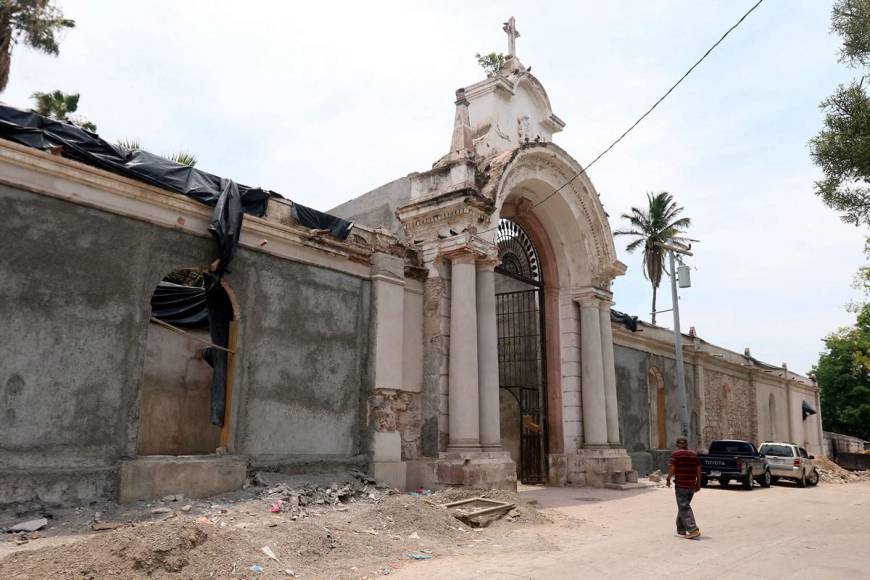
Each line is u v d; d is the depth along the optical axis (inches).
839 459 1536.7
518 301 853.2
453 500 466.3
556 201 760.3
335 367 517.0
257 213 477.7
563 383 770.2
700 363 1180.5
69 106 884.6
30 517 322.0
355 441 523.2
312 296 508.7
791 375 1608.0
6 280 338.6
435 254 614.9
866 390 2103.8
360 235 563.5
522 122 757.3
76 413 354.6
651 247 1674.5
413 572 276.7
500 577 268.2
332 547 302.7
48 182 360.8
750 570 289.7
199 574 240.2
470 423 568.4
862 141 435.2
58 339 353.7
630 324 970.7
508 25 779.4
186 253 424.5
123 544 241.4
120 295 384.8
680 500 389.7
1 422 327.3
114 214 390.0
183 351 585.3
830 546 358.3
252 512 358.9
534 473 755.4
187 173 432.5
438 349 592.1
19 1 609.6
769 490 785.6
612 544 355.6
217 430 594.9
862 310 1360.7
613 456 735.7
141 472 369.1
